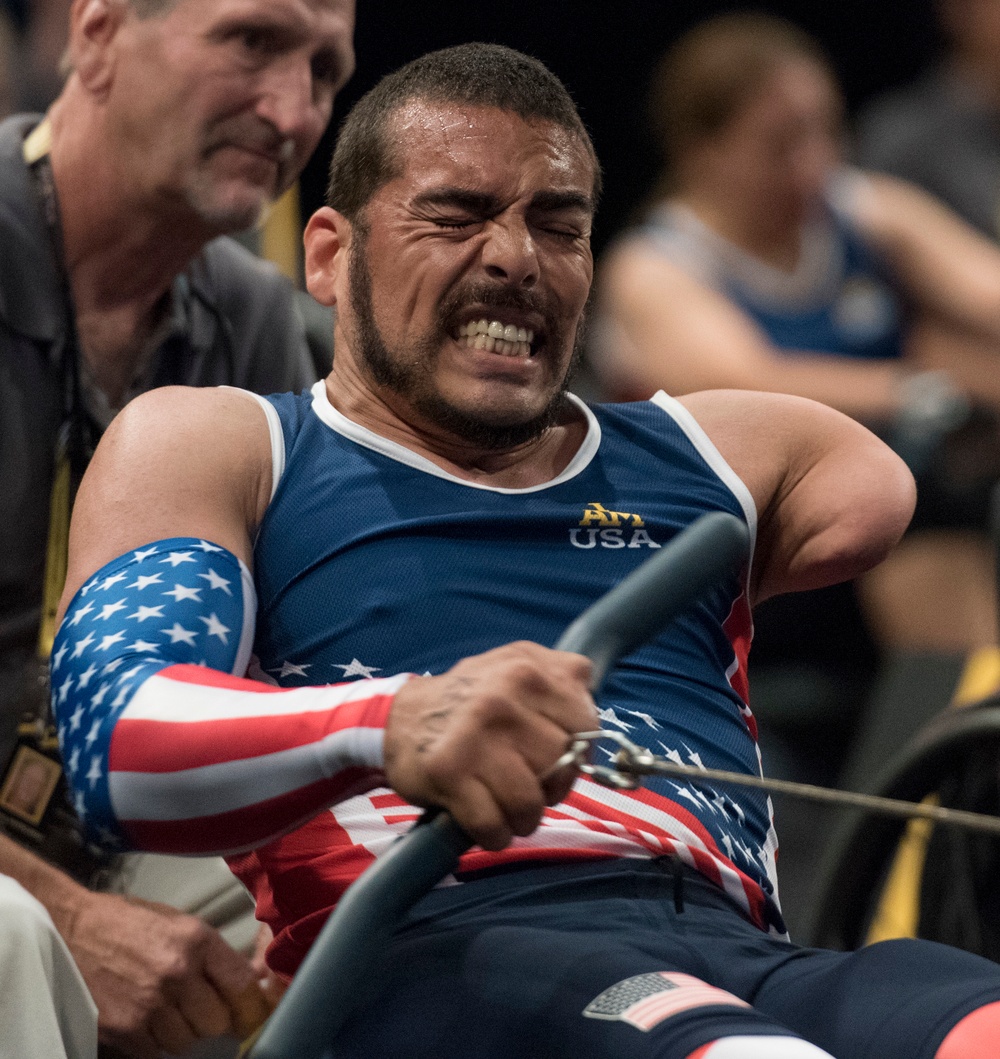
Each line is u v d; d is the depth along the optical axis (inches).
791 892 356.2
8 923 163.6
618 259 430.3
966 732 241.9
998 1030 140.6
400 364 181.2
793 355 425.1
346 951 132.9
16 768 217.9
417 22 510.6
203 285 255.6
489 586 175.5
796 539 197.2
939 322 444.5
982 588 410.0
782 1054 133.1
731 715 183.0
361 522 177.5
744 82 419.2
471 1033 147.4
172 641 157.2
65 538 231.9
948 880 257.0
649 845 167.2
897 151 480.1
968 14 490.0
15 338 233.6
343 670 171.5
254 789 146.7
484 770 137.8
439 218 179.0
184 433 176.6
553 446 191.6
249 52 233.8
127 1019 182.2
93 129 236.8
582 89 554.9
